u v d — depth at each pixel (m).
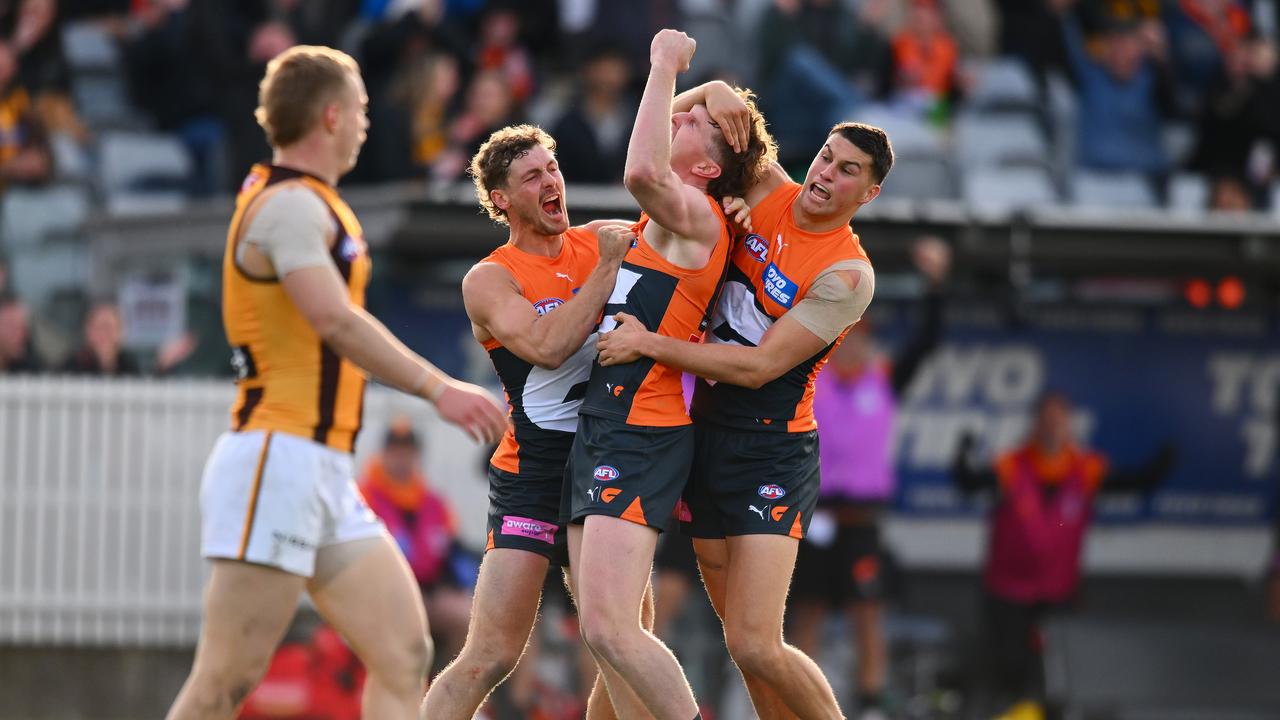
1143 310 41.78
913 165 45.19
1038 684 36.44
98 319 37.94
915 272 37.03
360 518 18.80
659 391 18.27
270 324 18.27
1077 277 37.75
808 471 19.36
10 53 48.34
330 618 18.73
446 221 34.53
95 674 36.31
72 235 43.97
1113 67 51.34
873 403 33.91
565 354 18.36
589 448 18.25
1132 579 42.00
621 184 39.66
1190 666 34.69
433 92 41.53
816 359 19.16
